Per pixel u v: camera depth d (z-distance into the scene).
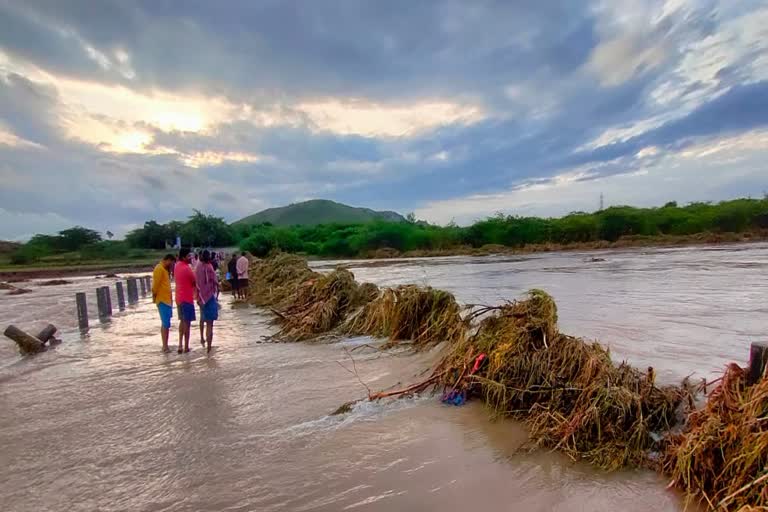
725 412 3.81
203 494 3.92
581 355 5.29
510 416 5.19
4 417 6.04
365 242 58.97
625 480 3.81
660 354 7.06
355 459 4.40
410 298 9.55
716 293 12.84
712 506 3.30
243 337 10.92
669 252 34.75
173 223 77.81
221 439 5.01
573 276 19.81
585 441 4.34
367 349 8.87
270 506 3.70
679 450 3.67
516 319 6.25
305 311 11.81
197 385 7.05
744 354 6.96
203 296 9.41
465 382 5.87
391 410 5.61
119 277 37.62
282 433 5.09
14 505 3.88
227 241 76.25
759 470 3.21
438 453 4.43
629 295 13.23
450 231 60.75
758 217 52.56
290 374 7.42
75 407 6.30
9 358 9.83
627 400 4.47
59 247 76.38
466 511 3.49
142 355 9.38
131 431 5.36
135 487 4.09
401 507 3.58
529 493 3.68
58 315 16.86
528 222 56.69
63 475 4.37
